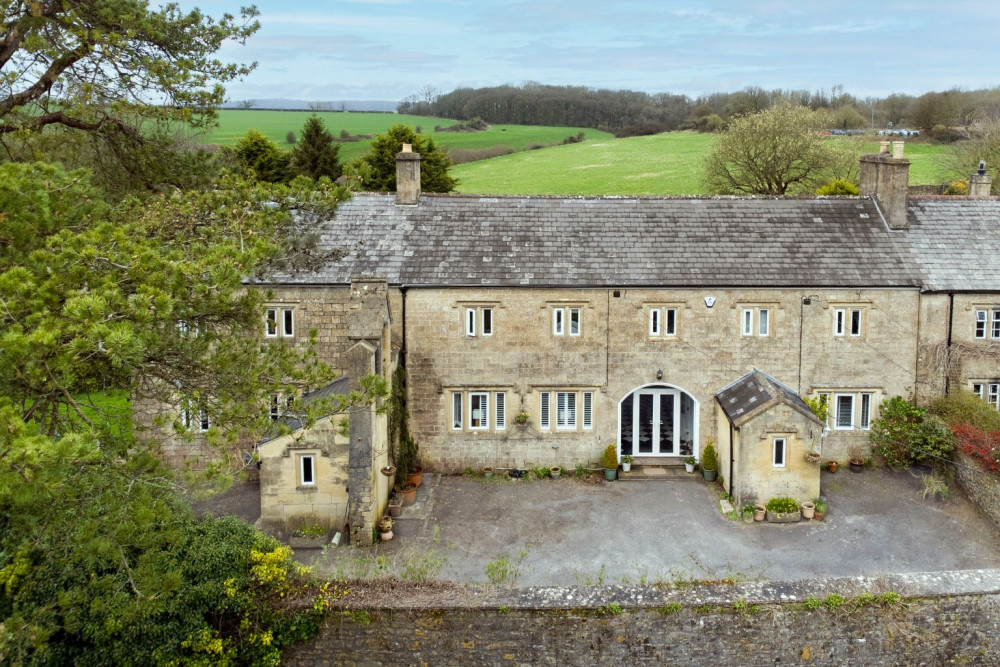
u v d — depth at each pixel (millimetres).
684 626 18359
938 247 29625
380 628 18672
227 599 18500
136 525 14273
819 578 19688
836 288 28188
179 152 28062
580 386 28750
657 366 28719
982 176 33750
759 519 25188
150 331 14234
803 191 65125
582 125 137750
